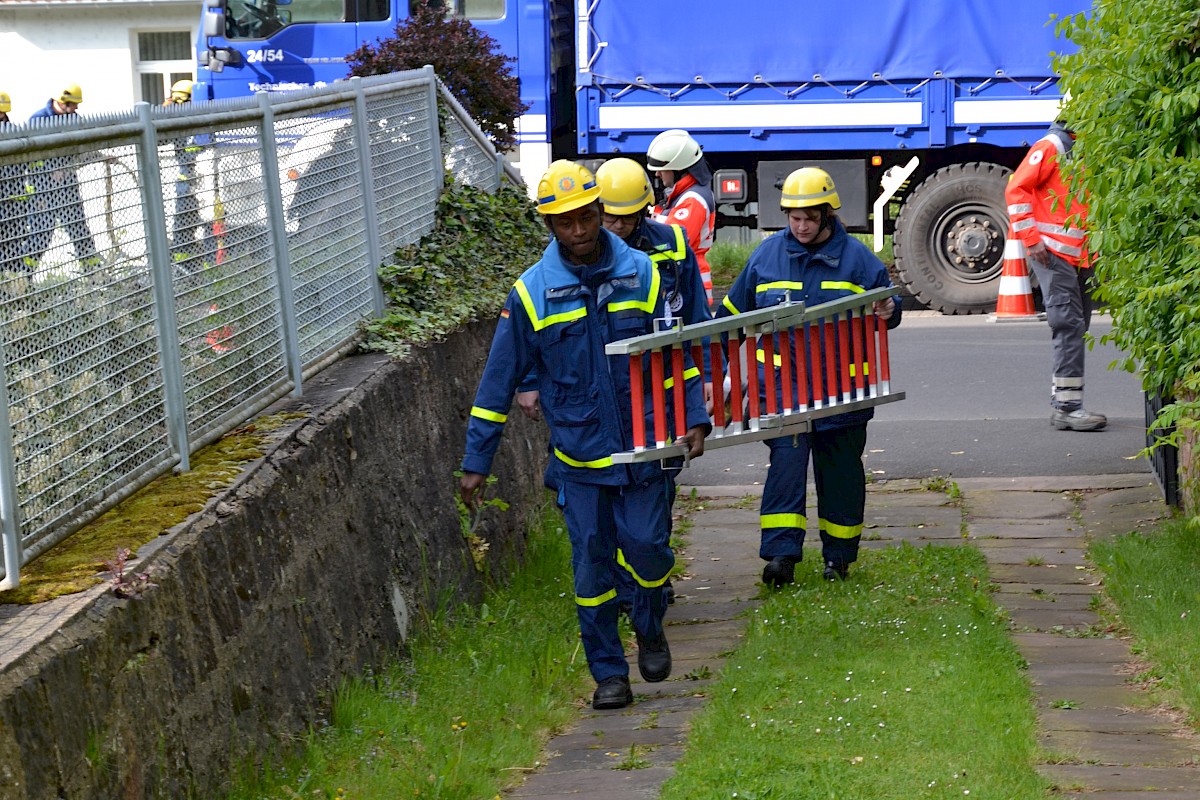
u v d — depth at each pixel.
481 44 13.04
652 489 6.40
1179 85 7.09
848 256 7.96
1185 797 4.89
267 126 6.95
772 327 7.13
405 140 9.41
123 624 4.61
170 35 29.67
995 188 18.44
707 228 10.00
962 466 11.12
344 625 6.42
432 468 8.09
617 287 6.27
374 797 5.32
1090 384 13.77
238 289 6.59
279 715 5.64
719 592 8.55
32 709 4.03
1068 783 5.06
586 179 6.16
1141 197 7.12
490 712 6.38
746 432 7.06
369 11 18.36
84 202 5.21
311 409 6.83
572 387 6.31
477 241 10.20
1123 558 8.05
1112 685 6.29
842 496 8.21
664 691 6.78
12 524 4.63
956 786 4.94
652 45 18.59
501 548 9.03
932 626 7.11
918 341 16.67
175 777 4.78
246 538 5.62
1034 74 18.03
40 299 4.90
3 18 29.72
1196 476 8.34
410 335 8.39
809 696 6.09
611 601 6.58
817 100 18.52
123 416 5.49
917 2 18.19
